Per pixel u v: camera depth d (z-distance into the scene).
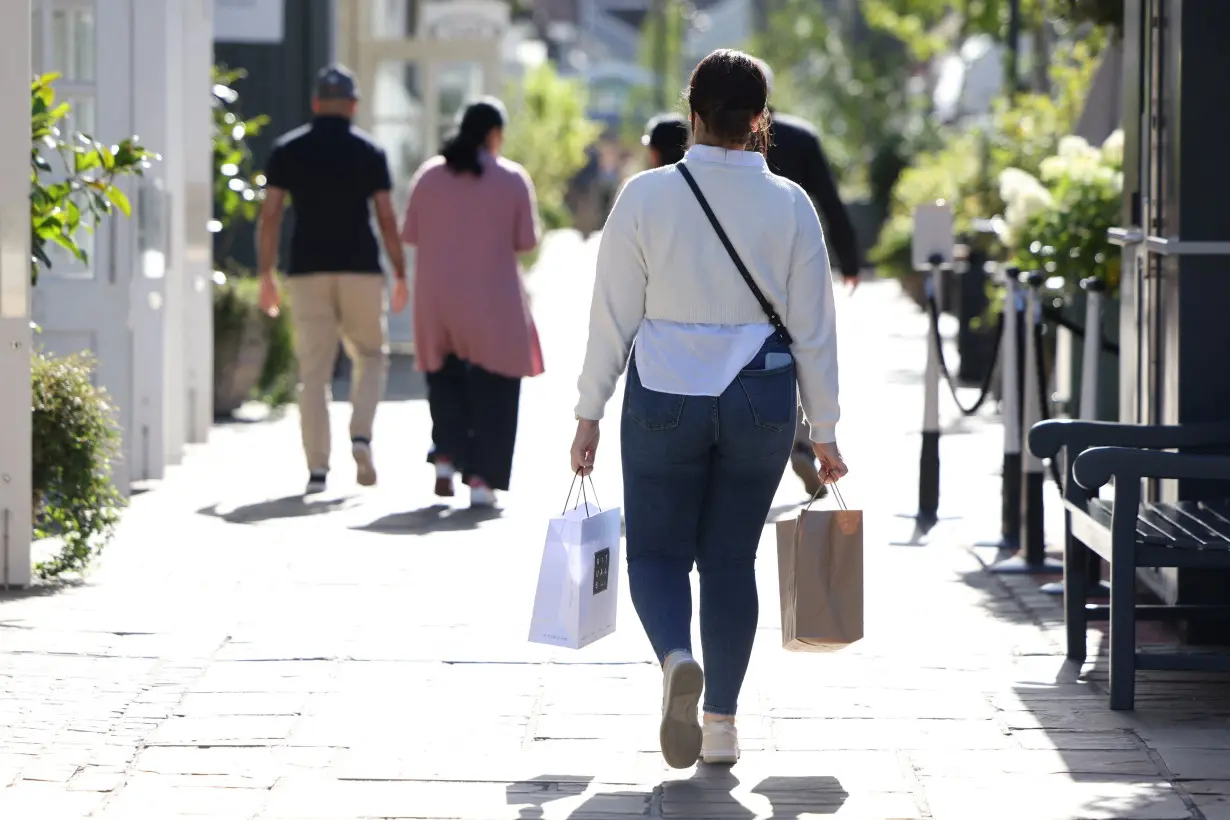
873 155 89.38
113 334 23.06
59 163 23.31
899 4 65.62
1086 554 15.52
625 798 11.73
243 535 20.91
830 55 112.19
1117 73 32.34
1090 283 20.09
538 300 59.06
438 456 22.97
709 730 12.41
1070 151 28.36
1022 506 20.27
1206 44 15.74
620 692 14.26
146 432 24.94
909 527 21.50
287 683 14.43
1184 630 15.90
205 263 28.67
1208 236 15.84
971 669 14.94
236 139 32.41
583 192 113.31
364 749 12.75
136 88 24.05
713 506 12.38
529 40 125.62
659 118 22.42
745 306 11.95
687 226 11.87
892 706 13.84
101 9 23.84
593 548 12.22
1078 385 26.16
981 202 41.53
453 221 22.81
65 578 18.39
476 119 23.12
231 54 37.81
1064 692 14.23
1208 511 15.09
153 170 24.25
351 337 24.44
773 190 11.96
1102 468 13.45
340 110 24.38
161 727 13.23
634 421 12.06
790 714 13.63
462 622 16.56
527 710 13.75
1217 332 15.88
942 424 31.19
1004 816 11.35
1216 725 13.28
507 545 20.41
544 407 33.19
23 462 17.69
